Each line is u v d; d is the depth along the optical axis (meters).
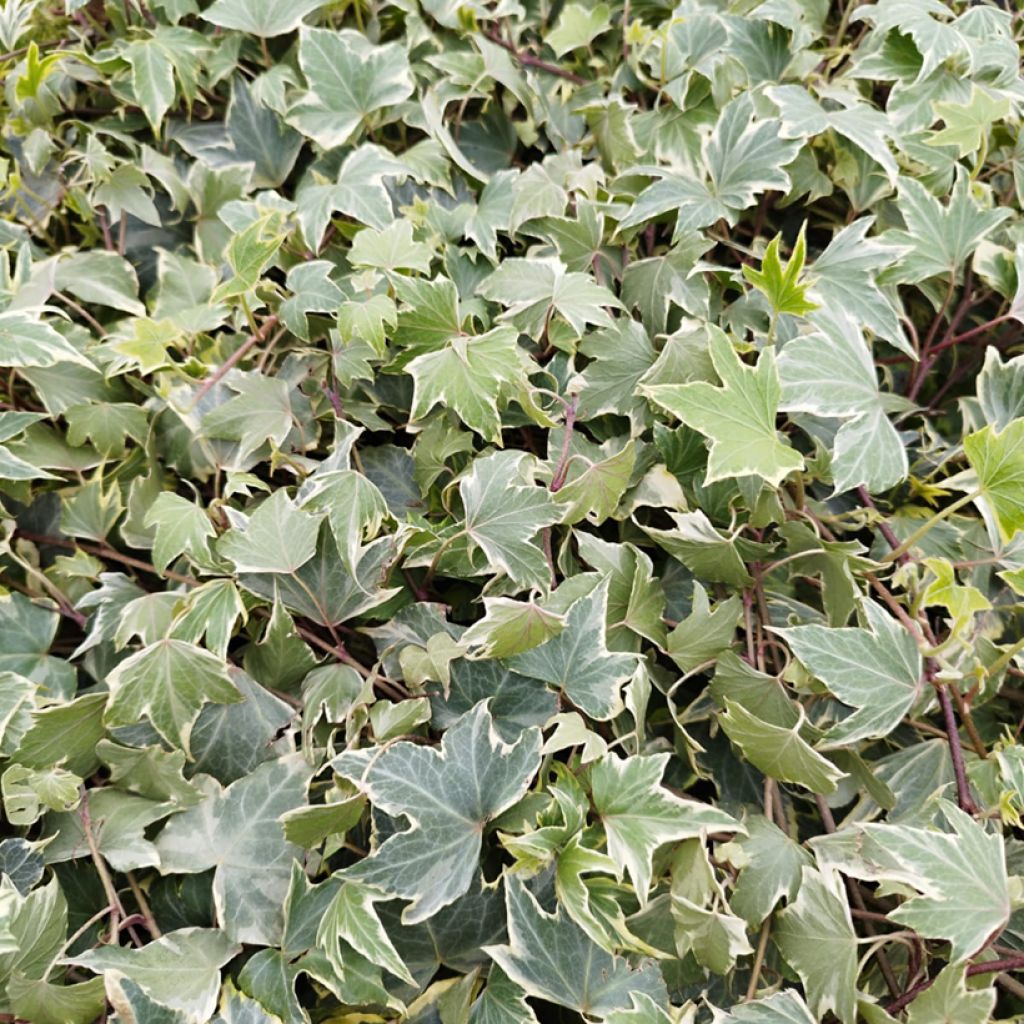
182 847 0.42
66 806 0.41
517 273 0.48
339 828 0.41
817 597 0.48
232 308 0.49
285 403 0.47
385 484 0.47
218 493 0.48
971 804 0.42
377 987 0.39
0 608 0.44
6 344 0.45
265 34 0.53
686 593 0.47
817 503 0.48
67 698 0.44
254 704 0.43
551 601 0.44
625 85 0.55
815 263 0.48
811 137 0.52
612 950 0.39
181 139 0.53
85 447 0.48
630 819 0.41
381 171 0.50
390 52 0.52
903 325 0.53
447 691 0.42
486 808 0.41
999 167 0.53
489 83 0.54
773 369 0.43
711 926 0.40
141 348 0.45
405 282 0.46
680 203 0.49
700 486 0.47
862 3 0.55
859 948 0.43
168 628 0.43
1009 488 0.42
